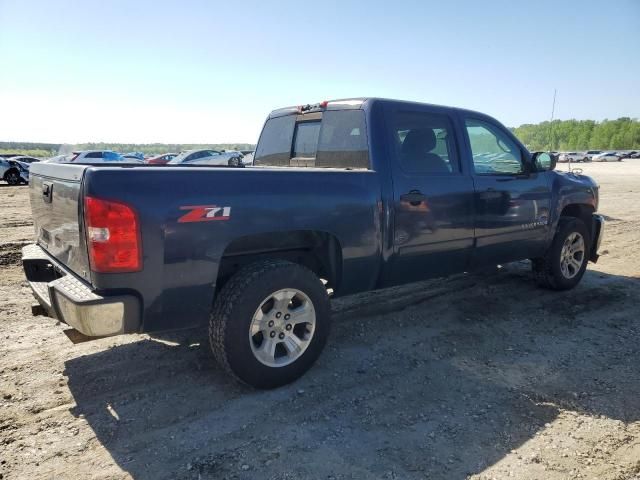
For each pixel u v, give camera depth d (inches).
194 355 152.8
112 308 107.3
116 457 103.0
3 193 759.1
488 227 181.2
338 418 118.6
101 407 122.3
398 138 158.1
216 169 121.0
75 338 122.6
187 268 115.6
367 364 148.6
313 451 105.3
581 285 235.5
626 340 168.4
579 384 136.6
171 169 114.5
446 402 126.5
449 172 170.4
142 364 146.3
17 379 135.7
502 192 184.7
